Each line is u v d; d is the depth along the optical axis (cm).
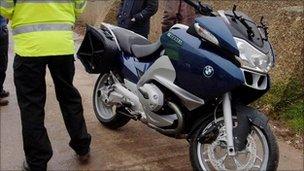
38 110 386
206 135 395
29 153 393
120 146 474
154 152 466
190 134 406
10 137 475
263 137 383
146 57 457
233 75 366
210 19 386
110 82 497
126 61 466
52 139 475
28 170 399
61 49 382
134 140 490
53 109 550
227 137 377
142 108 436
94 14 971
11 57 705
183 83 391
